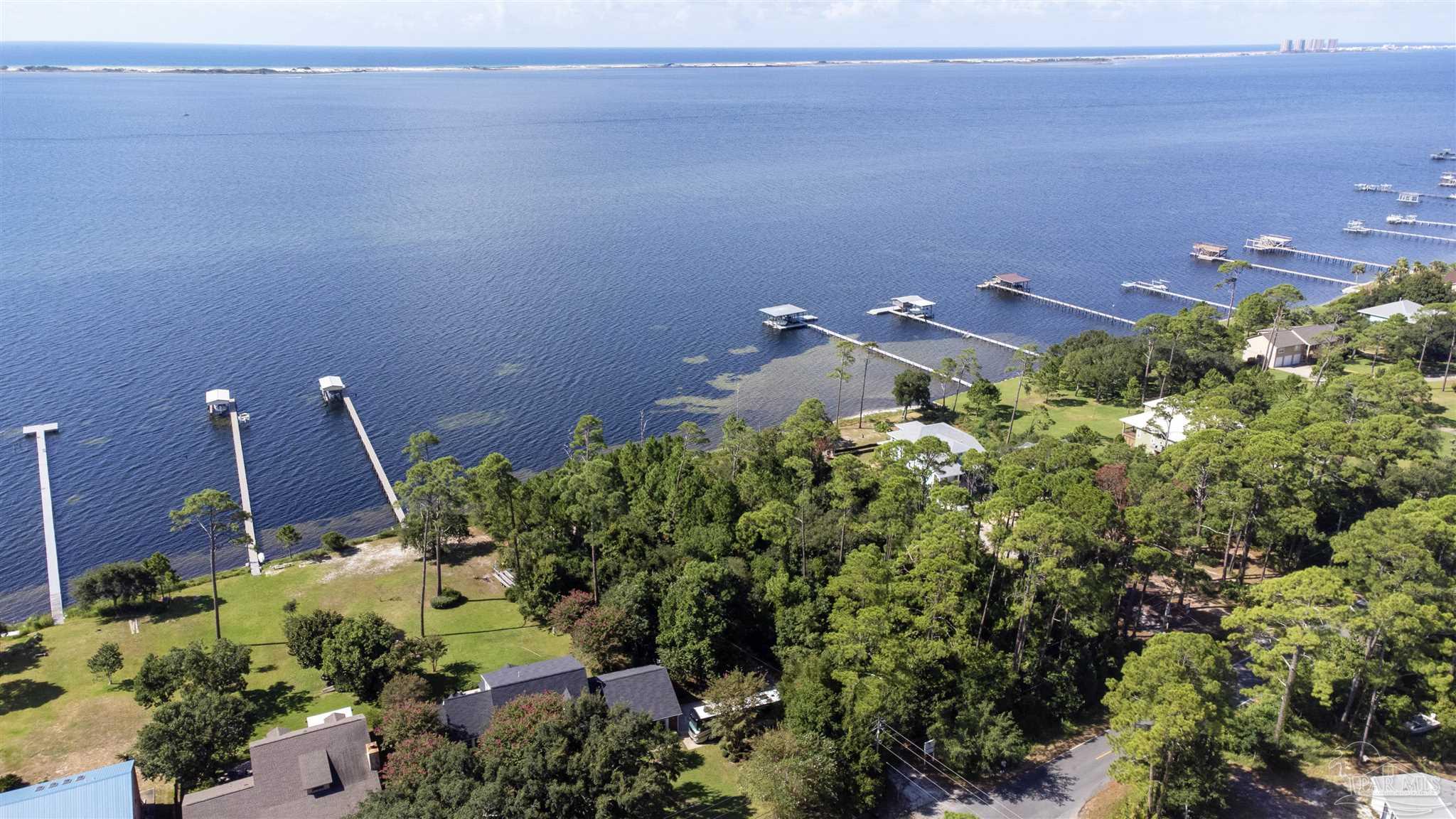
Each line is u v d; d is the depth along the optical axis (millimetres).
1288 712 77188
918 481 105812
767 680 88375
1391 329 166500
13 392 169750
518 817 62781
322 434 159000
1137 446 132875
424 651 84875
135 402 167750
